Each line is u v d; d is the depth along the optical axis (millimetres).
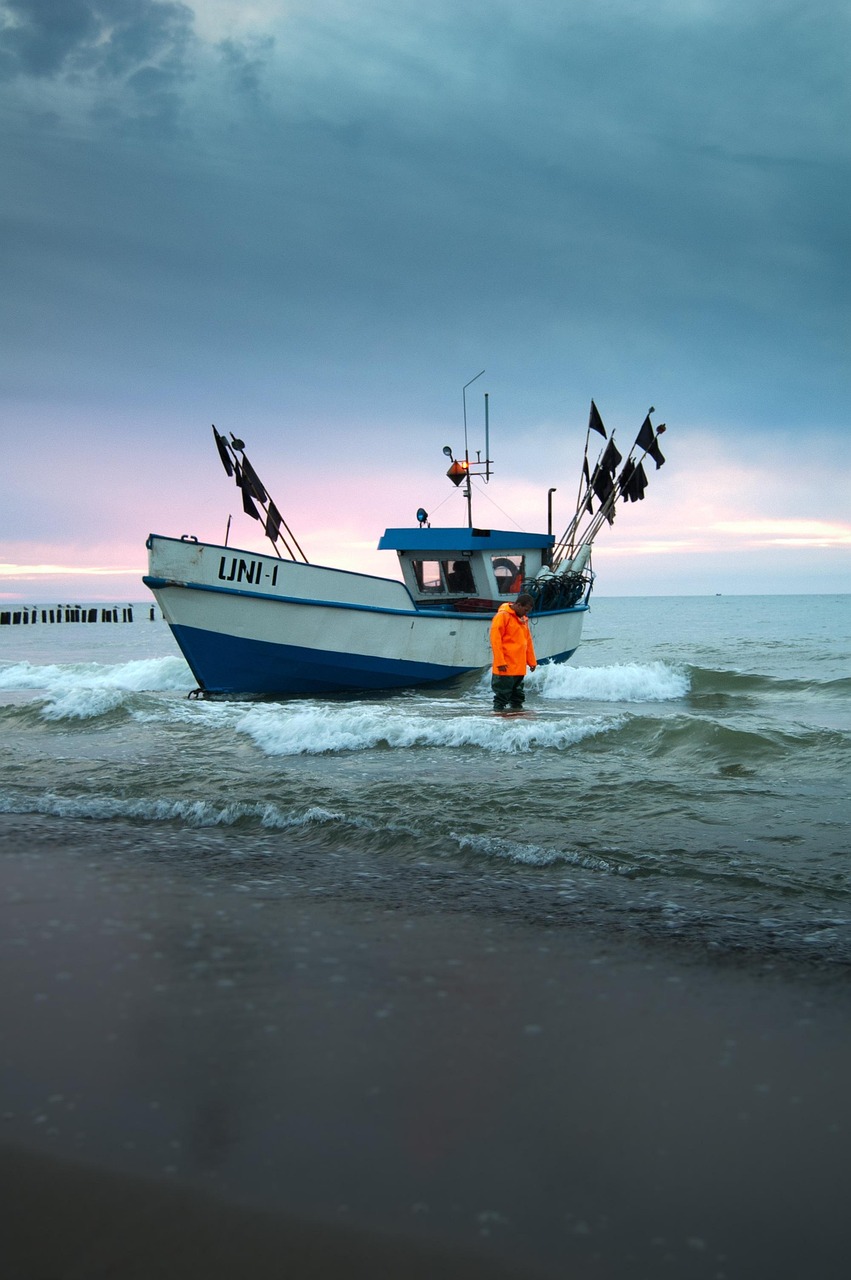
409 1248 1755
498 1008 2883
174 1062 2490
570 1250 1752
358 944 3500
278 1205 1882
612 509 18469
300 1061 2506
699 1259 1729
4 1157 2055
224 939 3535
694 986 3080
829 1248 1748
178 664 17047
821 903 4062
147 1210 1868
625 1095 2326
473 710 12570
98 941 3514
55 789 6742
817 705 13555
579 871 4613
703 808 6035
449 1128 2166
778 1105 2266
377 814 5793
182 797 6367
